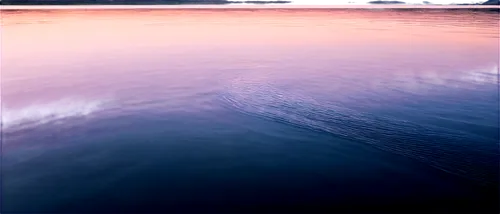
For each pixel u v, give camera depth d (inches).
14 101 357.4
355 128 271.1
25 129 275.0
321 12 3102.9
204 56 695.1
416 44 884.0
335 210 166.1
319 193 180.4
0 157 224.4
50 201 176.1
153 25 1571.1
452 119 289.3
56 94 388.5
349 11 3314.5
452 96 365.4
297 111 315.0
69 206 171.9
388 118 293.0
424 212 163.5
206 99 362.3
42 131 271.3
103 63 609.3
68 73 517.0
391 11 3230.8
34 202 175.2
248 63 605.9
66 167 211.6
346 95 372.8
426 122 282.8
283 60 639.8
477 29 1327.5
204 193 181.5
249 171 203.9
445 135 252.1
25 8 3641.7
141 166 212.2
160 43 928.9
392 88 403.2
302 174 199.5
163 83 443.2
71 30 1306.6
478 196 175.0
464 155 218.2
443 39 989.8
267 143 244.4
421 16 2346.2
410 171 200.8
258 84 429.4
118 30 1320.1
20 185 191.0
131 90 406.0
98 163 216.5
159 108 332.5
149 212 166.6
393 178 193.5
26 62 619.5
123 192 183.3
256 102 346.6
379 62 610.5
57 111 324.2
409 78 464.4
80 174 202.7
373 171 201.8
